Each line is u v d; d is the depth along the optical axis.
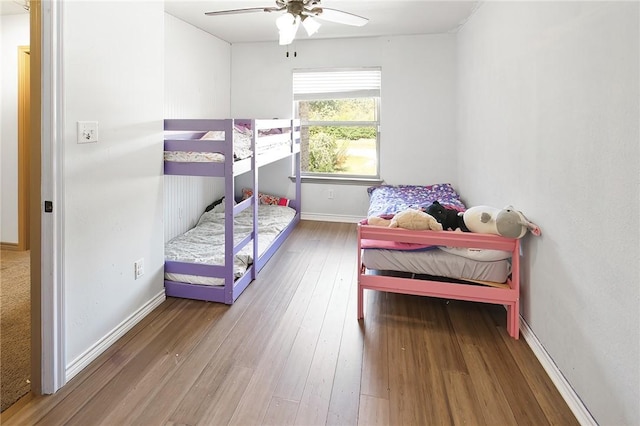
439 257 2.39
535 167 2.12
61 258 1.73
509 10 2.60
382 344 2.17
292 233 4.45
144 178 2.40
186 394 1.74
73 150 1.78
